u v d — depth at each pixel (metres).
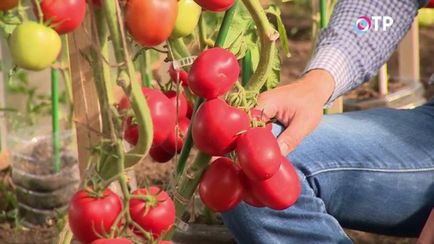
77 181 3.84
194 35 2.50
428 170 2.60
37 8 1.61
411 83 5.20
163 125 1.85
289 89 2.48
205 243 3.46
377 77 5.11
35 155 3.89
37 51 1.59
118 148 1.76
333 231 2.52
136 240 1.77
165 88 2.19
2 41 4.49
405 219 2.66
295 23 6.66
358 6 2.74
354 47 2.67
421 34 6.32
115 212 1.75
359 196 2.59
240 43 2.15
